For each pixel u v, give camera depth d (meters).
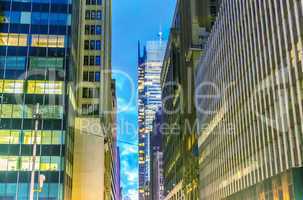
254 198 57.62
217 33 88.00
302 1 46.00
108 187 124.19
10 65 80.50
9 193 73.19
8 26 82.75
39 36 83.00
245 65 66.75
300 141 46.12
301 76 46.25
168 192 165.38
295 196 42.62
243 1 68.38
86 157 90.56
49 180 74.75
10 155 75.25
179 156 136.00
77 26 96.12
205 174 95.75
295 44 47.91
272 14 55.22
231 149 73.62
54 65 81.56
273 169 53.44
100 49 104.94
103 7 109.44
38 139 76.88
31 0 85.00
